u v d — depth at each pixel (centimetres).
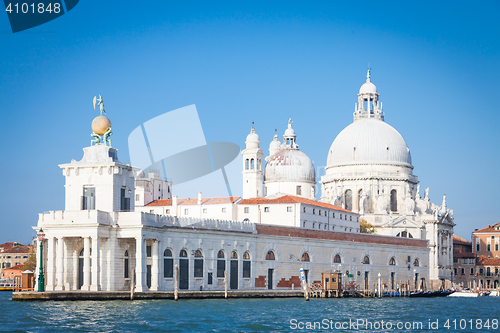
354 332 8400
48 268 11062
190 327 8106
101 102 11981
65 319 8356
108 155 11644
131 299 10650
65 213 11000
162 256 11738
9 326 7775
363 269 16438
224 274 12938
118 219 11212
